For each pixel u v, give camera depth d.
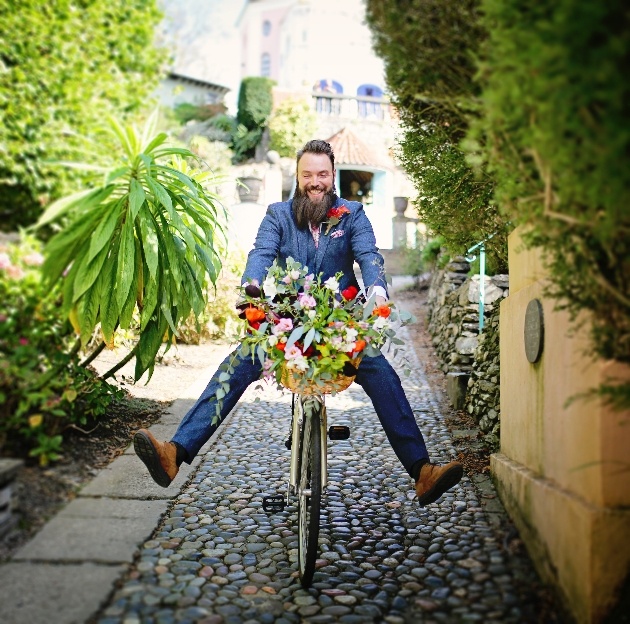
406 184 18.08
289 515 3.06
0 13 6.01
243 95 21.95
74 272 3.22
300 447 2.79
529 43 1.54
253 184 12.14
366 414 5.00
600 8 1.34
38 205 6.54
